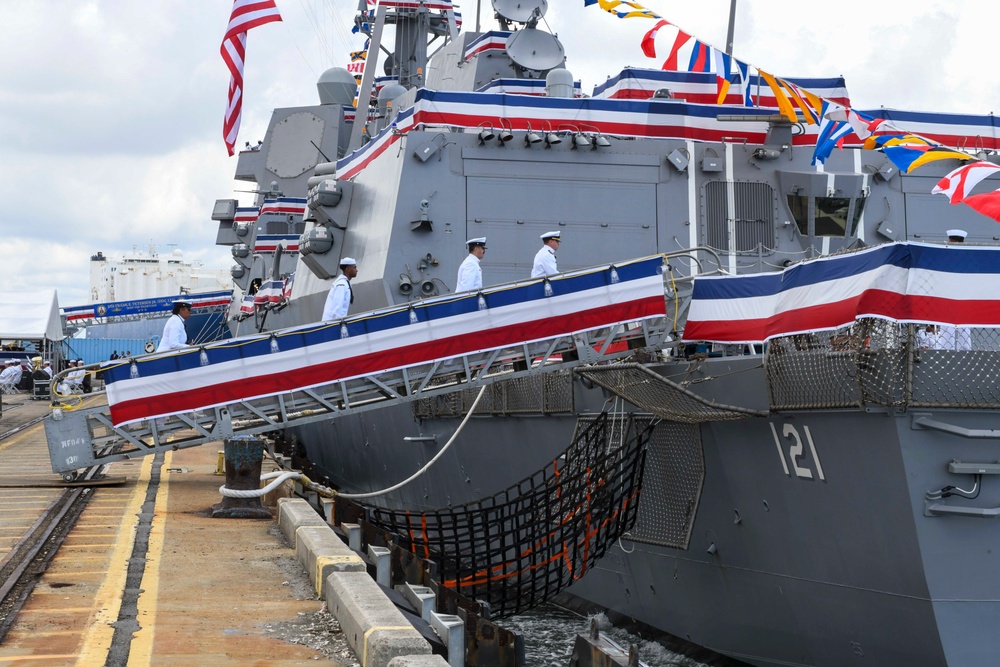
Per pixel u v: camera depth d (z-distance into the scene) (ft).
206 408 33.83
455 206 40.22
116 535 29.43
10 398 132.87
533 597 32.35
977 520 21.36
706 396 27.17
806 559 24.84
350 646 18.79
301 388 33.58
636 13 36.42
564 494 30.09
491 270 39.70
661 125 42.65
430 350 33.12
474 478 39.70
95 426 39.06
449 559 34.50
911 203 42.16
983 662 21.65
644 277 32.40
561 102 42.16
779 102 34.88
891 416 21.04
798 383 23.32
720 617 28.68
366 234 43.01
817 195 40.75
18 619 20.26
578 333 32.42
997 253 21.47
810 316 23.38
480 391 34.50
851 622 23.91
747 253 39.96
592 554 30.22
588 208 40.81
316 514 29.48
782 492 25.13
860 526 22.84
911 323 21.18
